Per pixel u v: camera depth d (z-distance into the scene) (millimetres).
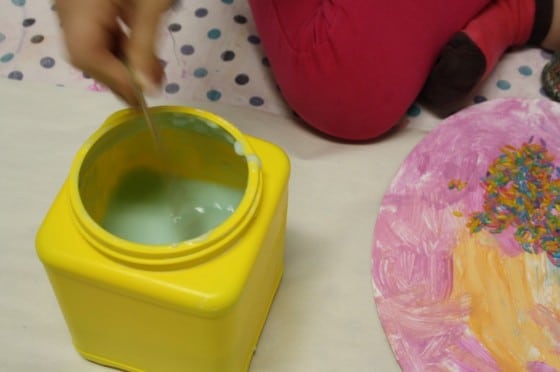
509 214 711
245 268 484
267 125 795
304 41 722
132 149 568
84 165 516
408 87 758
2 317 638
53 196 717
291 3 738
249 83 833
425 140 776
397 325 634
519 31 851
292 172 756
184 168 596
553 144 774
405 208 716
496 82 855
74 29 467
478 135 780
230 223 479
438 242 691
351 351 633
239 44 864
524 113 803
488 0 800
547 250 684
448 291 656
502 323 635
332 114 752
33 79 812
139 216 580
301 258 692
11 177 726
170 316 500
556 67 825
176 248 465
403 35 725
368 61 714
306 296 668
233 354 558
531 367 608
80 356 627
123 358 598
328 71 717
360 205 734
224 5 897
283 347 637
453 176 743
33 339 630
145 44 483
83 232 482
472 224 703
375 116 753
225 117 795
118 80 477
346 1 706
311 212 725
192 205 592
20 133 760
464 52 750
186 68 835
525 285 661
